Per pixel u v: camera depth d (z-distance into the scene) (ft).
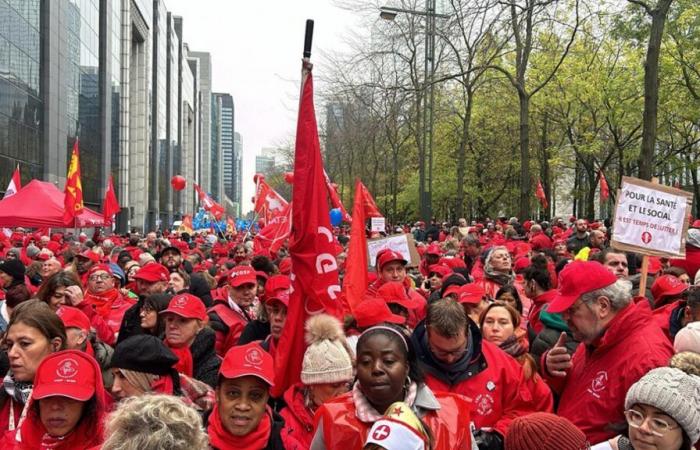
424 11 79.97
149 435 8.33
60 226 50.52
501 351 14.32
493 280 26.13
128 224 201.77
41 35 132.46
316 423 11.55
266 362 11.82
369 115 124.06
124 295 28.48
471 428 11.09
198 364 17.35
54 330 13.67
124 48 205.57
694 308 15.78
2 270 25.91
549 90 114.01
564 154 139.44
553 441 8.49
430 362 13.66
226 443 11.53
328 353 13.69
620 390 12.61
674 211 22.35
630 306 13.16
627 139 112.37
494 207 169.37
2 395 13.43
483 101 137.18
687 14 88.89
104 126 179.42
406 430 8.31
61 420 11.25
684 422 10.24
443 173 148.77
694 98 95.71
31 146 126.93
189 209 406.21
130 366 12.39
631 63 103.35
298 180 18.26
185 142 380.17
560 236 58.75
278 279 19.44
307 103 19.02
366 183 162.61
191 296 16.90
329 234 18.13
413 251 34.27
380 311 16.19
